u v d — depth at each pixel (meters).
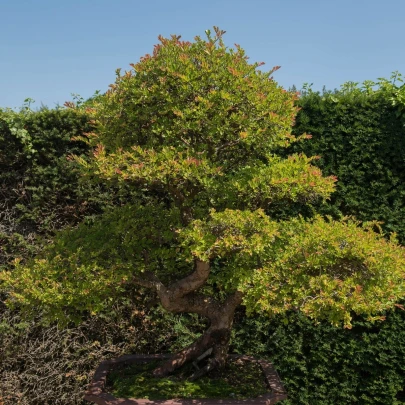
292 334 4.54
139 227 3.34
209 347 3.31
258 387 3.08
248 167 3.19
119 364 3.44
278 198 3.04
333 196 4.52
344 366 4.48
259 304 2.71
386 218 4.44
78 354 4.60
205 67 2.80
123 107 2.97
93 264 2.95
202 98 2.74
